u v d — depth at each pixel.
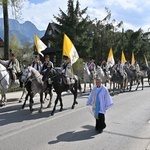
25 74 11.01
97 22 50.09
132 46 55.72
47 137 7.59
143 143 7.18
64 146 6.80
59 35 36.25
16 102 14.21
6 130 8.32
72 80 12.19
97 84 8.29
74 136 7.75
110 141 7.32
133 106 13.48
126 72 21.81
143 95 18.72
